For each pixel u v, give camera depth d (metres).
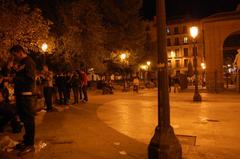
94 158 6.39
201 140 7.91
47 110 14.04
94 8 30.67
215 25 28.48
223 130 9.16
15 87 7.12
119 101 19.48
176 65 82.44
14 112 8.96
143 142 7.73
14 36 16.94
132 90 33.97
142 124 10.39
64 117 12.20
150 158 5.93
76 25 28.20
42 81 13.99
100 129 9.51
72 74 17.95
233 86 34.75
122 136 8.45
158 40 5.99
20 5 19.23
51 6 27.09
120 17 38.28
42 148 7.23
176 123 10.43
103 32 33.25
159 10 5.98
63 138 8.26
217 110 13.76
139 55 41.66
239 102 17.12
